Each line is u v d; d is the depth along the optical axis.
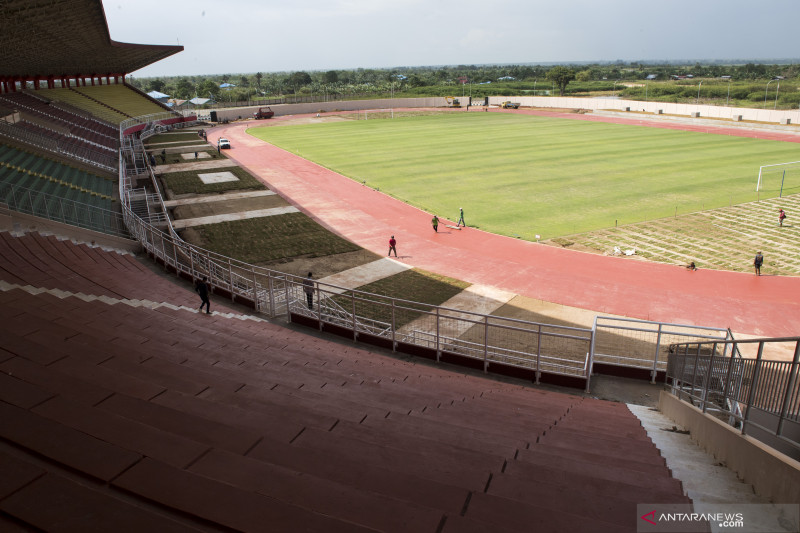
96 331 10.62
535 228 34.91
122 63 84.00
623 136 75.06
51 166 36.72
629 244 31.38
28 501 3.79
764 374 6.96
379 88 183.75
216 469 4.54
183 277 20.64
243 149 69.62
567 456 6.88
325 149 69.19
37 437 4.71
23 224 22.41
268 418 6.23
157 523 3.64
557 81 154.50
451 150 66.12
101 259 21.70
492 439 7.17
